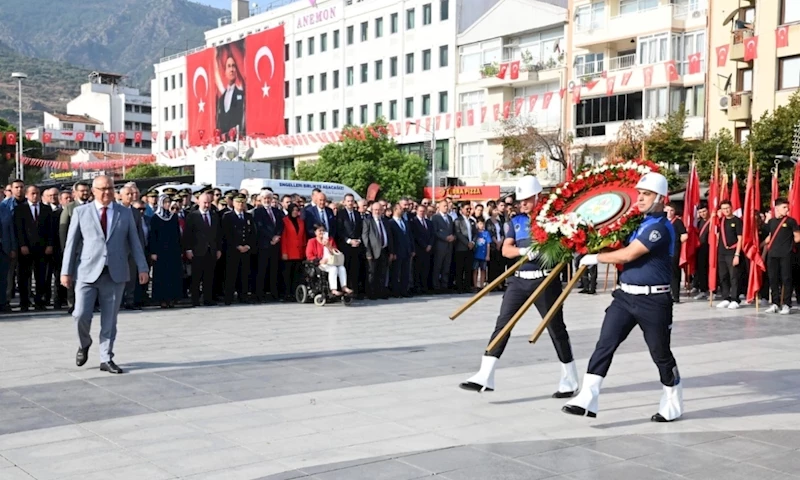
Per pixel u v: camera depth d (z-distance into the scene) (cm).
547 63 4497
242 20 7056
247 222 1591
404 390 816
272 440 636
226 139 6825
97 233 895
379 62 5684
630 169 725
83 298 894
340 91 5962
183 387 823
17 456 593
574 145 4206
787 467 580
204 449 611
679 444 637
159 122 8031
